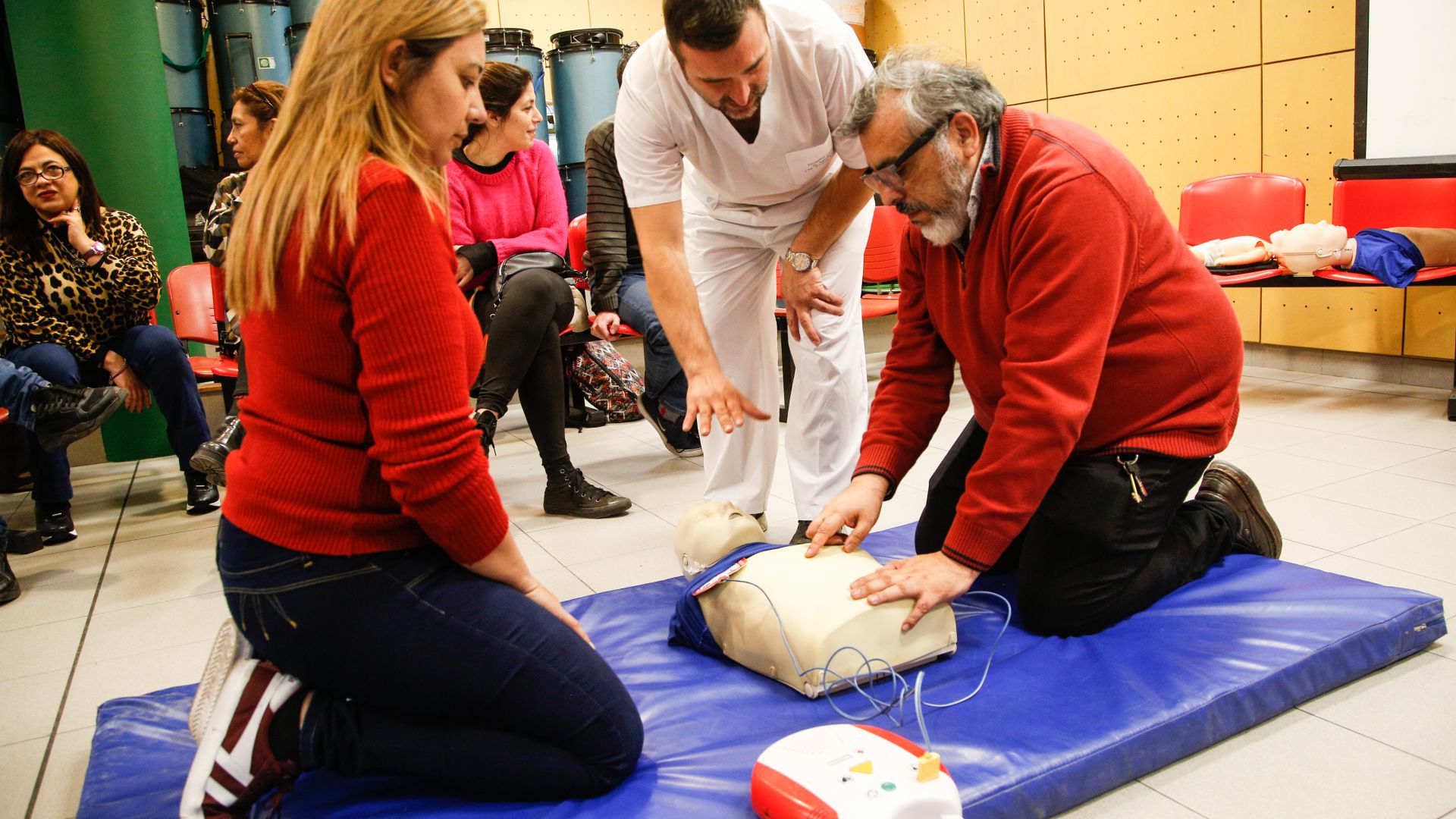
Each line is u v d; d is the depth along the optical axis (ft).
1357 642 5.20
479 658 4.00
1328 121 14.17
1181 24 15.83
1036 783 4.18
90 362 10.87
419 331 3.67
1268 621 5.41
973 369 5.79
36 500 10.07
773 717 4.93
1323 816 4.20
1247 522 6.40
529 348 9.25
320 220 3.60
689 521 6.05
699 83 5.74
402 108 3.83
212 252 10.85
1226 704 4.74
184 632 7.37
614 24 21.97
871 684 5.16
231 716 4.01
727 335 7.90
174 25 16.22
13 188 10.32
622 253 10.41
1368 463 9.67
